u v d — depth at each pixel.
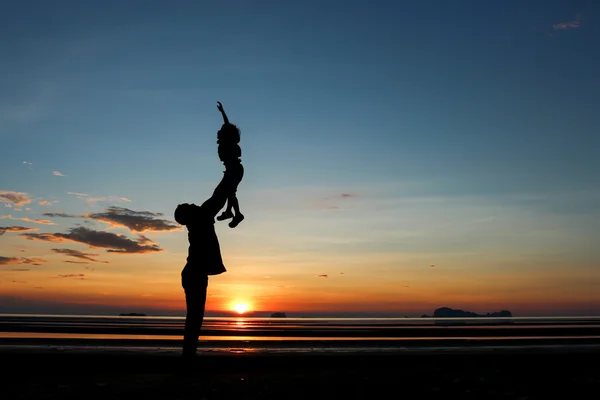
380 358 7.49
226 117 7.21
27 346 8.52
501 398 5.35
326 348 8.98
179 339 11.12
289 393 5.46
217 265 6.79
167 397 5.23
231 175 6.94
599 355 7.86
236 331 15.16
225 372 6.88
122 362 6.94
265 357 7.14
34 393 5.40
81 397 5.20
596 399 5.39
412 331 16.28
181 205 6.91
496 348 9.13
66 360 6.86
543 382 6.22
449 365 7.54
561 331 17.31
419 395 5.43
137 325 17.66
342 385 5.87
